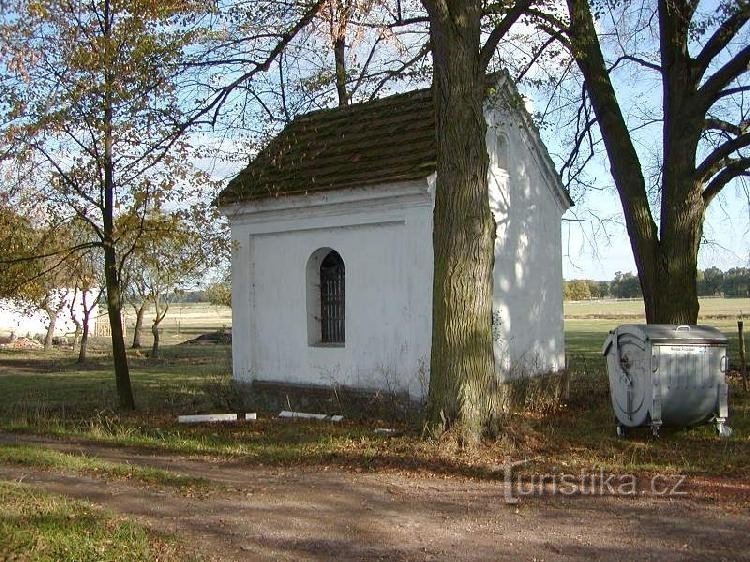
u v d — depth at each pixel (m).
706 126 14.41
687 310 13.86
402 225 12.75
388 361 12.97
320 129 15.95
